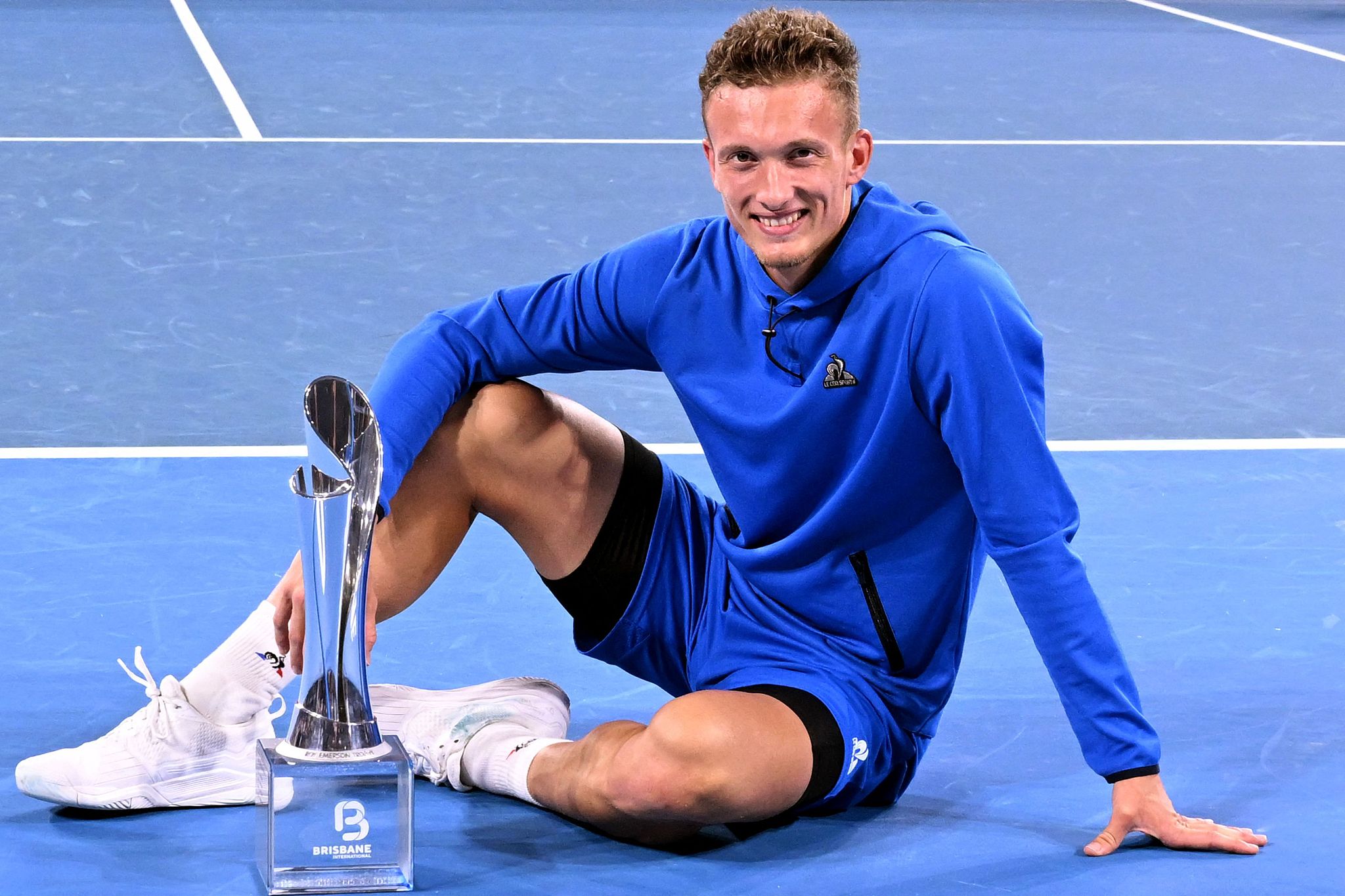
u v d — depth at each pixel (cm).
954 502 406
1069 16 2145
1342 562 600
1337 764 446
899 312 389
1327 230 1145
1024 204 1191
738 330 414
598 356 441
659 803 384
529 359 438
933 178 1260
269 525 616
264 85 1527
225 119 1385
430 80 1582
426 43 1773
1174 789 429
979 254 394
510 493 433
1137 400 800
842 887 380
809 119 375
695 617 447
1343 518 646
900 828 414
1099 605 389
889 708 419
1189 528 633
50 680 484
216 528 612
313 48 1722
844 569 413
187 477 666
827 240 391
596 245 1056
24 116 1366
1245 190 1251
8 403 752
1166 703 484
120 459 686
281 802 370
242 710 424
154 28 1800
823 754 391
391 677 494
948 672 425
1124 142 1411
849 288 395
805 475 410
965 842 405
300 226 1077
